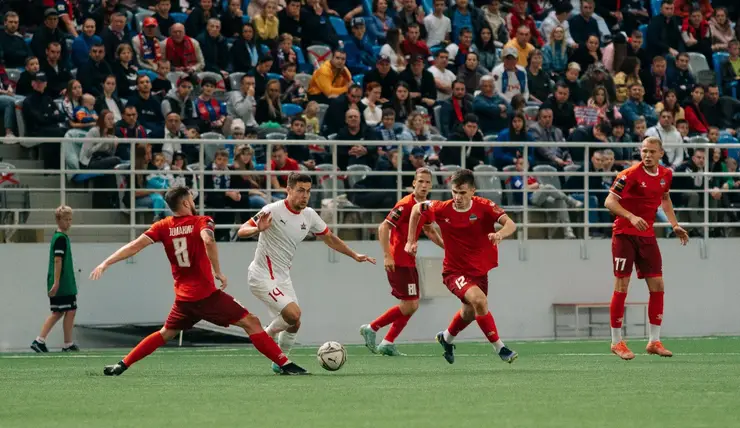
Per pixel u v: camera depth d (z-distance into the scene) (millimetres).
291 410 15422
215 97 40906
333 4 50312
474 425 13648
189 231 21062
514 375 21891
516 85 46531
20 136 36062
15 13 40344
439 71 45906
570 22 52500
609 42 51156
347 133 38594
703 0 55844
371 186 37125
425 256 37281
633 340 37188
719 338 37969
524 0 51438
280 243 22859
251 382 20250
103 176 34844
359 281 36625
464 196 23328
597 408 15562
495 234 22422
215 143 35719
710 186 41281
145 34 42500
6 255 33781
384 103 42375
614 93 47250
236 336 35031
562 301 38781
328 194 36531
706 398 16984
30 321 33875
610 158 39750
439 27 49250
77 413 15352
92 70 39219
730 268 40562
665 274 39938
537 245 38562
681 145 39969
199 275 21297
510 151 40125
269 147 35719
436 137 41219
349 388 18828
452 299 37625
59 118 36656
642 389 18609
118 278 34625
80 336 34312
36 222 34562
